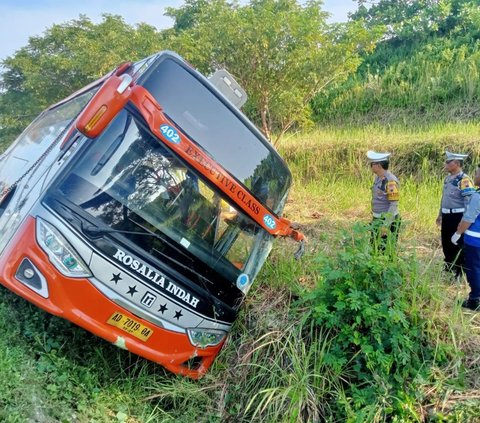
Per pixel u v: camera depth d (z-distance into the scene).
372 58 18.62
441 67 16.06
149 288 4.35
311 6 10.51
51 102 16.39
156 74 4.63
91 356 4.67
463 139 10.94
